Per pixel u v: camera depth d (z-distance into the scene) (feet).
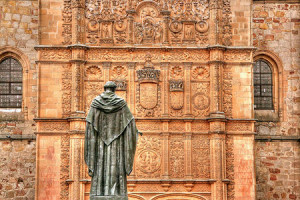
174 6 133.59
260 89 144.15
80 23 131.34
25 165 138.21
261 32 144.87
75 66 129.59
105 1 132.87
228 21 133.39
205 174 129.08
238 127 130.52
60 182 127.34
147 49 131.44
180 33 132.87
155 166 128.77
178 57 131.75
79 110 129.08
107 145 60.90
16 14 142.61
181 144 129.70
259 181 140.26
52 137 128.36
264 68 144.46
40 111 129.39
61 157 127.95
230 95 131.54
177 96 130.72
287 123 142.41
